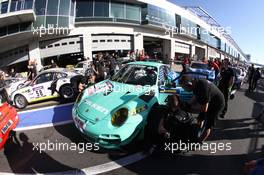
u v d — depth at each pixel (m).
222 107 4.15
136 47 28.73
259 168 2.01
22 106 7.13
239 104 8.49
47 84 7.63
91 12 24.67
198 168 3.66
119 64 12.11
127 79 5.23
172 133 4.08
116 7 26.27
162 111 3.98
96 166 3.63
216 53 55.59
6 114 4.21
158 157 3.97
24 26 22.20
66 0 22.89
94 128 3.79
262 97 10.78
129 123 3.75
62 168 3.56
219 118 6.32
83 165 3.65
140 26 29.27
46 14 22.28
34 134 4.83
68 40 24.62
